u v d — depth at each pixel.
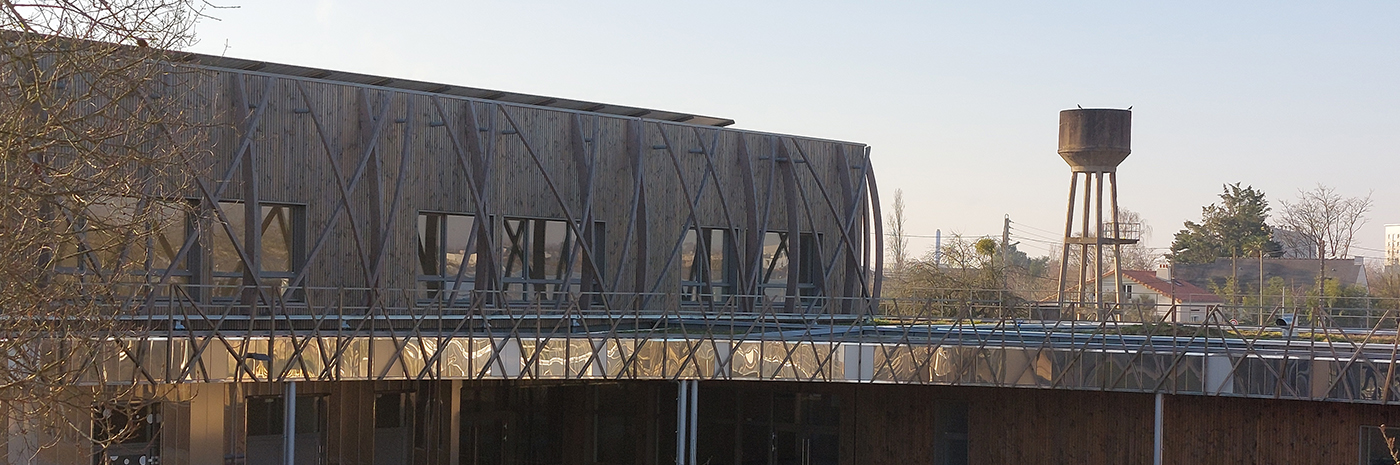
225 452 21.06
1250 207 87.38
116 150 12.93
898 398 24.83
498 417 26.98
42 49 11.84
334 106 23.14
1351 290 66.00
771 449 26.78
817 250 29.50
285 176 22.56
